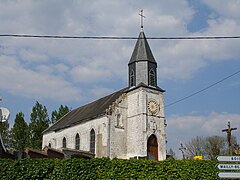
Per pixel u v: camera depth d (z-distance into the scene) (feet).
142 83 191.83
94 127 192.75
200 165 75.72
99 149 184.24
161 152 187.52
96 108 207.31
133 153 183.83
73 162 70.64
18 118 289.94
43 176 69.21
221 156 63.31
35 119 289.94
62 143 221.46
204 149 265.34
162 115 194.70
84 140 198.70
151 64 197.88
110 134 183.83
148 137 184.65
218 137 264.93
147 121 186.80
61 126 228.22
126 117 193.67
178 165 74.74
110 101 199.00
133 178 71.46
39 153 133.69
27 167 69.00
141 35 203.82
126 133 190.90
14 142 280.31
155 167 73.41
